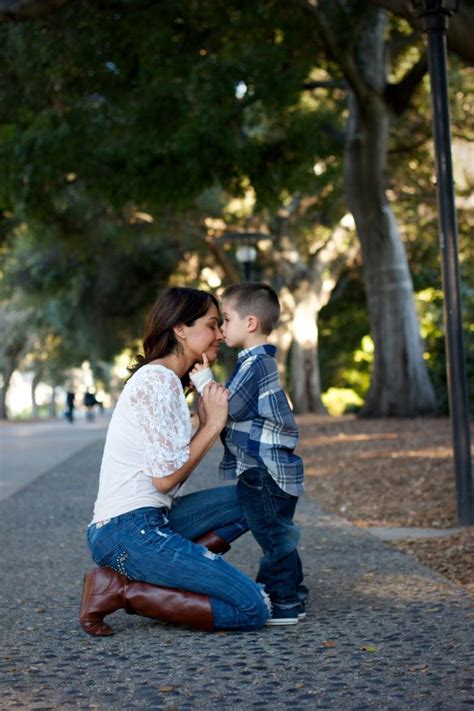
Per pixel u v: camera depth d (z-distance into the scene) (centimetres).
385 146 2044
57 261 3453
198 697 332
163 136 1819
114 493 425
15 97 1869
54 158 1867
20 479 1268
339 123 2234
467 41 895
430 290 3167
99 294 3700
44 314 4228
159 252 3562
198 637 417
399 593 493
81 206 2744
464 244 2631
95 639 420
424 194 2584
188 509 450
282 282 3300
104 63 1697
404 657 373
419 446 1361
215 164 1809
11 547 693
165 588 423
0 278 3722
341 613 454
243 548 655
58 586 547
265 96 1691
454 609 451
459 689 330
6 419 6222
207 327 441
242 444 434
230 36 1656
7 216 2731
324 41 1647
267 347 440
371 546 646
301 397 3234
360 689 335
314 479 1112
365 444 1502
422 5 735
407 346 2148
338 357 4222
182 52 1692
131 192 1870
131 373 445
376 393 2188
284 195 2462
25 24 1605
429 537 673
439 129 732
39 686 349
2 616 471
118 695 336
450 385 726
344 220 3194
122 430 426
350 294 3741
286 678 351
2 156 1927
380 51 1925
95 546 427
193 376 436
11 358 6200
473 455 1150
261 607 421
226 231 3169
